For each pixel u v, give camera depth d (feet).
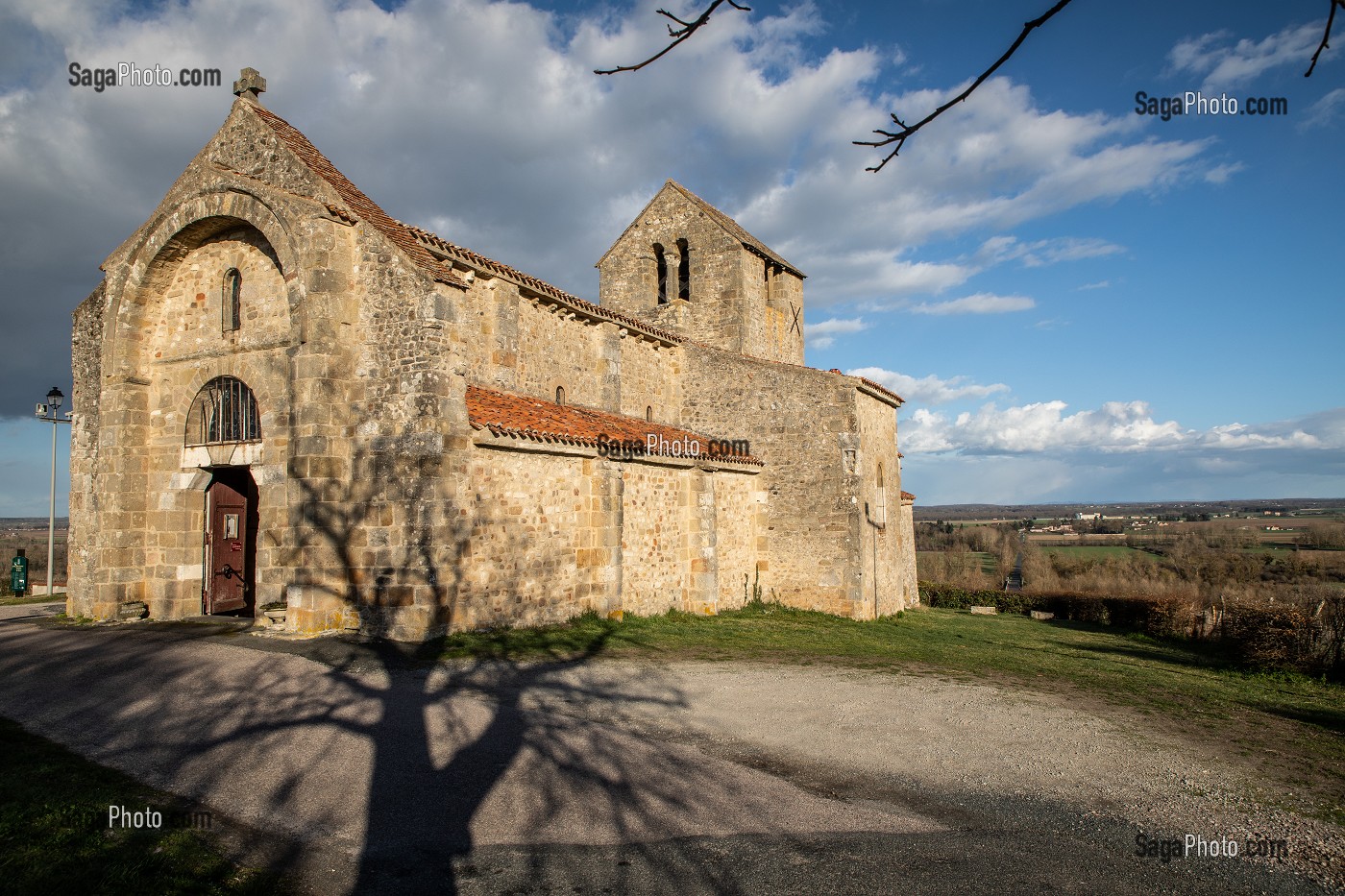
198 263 52.37
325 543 42.34
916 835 20.83
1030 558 163.84
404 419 42.39
